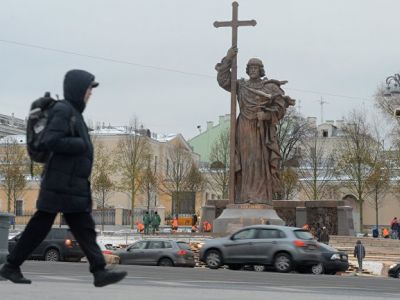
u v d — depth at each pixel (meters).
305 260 27.16
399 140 73.25
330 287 16.08
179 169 96.44
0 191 92.38
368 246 50.28
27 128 7.15
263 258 27.58
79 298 9.42
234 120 44.72
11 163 86.50
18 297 9.06
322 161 95.75
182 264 32.97
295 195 87.50
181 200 93.19
